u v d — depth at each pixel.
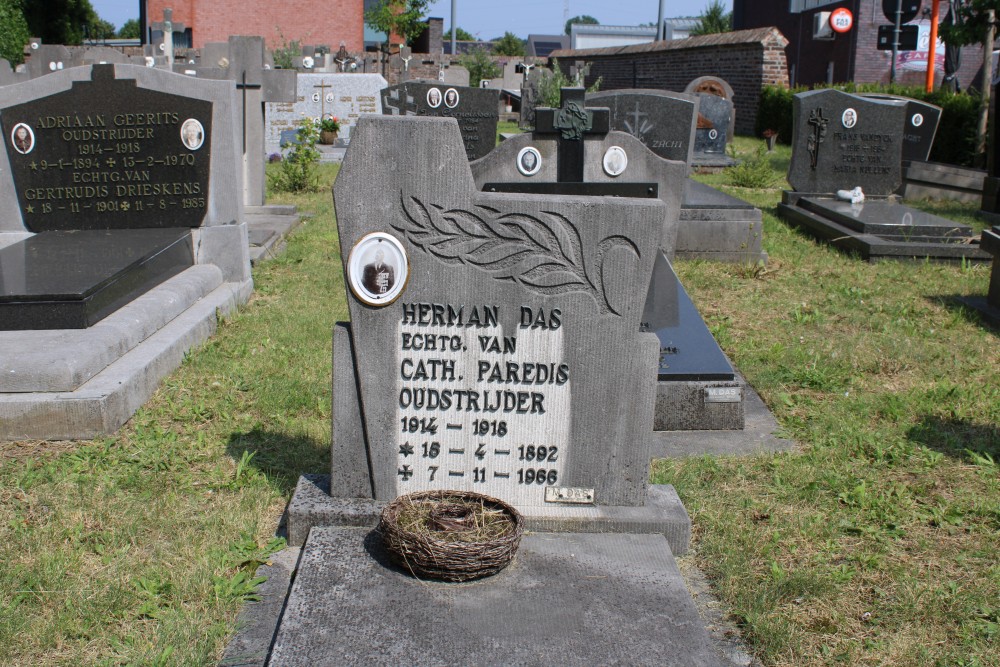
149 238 7.42
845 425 5.66
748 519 4.43
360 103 20.56
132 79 7.66
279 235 10.83
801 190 12.94
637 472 4.16
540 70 25.05
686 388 5.63
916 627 3.57
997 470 5.00
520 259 3.95
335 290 8.52
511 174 8.72
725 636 3.51
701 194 11.20
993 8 16.34
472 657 3.16
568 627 3.34
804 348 7.15
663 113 12.10
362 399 4.07
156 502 4.40
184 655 3.27
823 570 3.96
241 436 5.22
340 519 4.05
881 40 23.17
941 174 14.86
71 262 6.48
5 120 7.70
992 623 3.60
